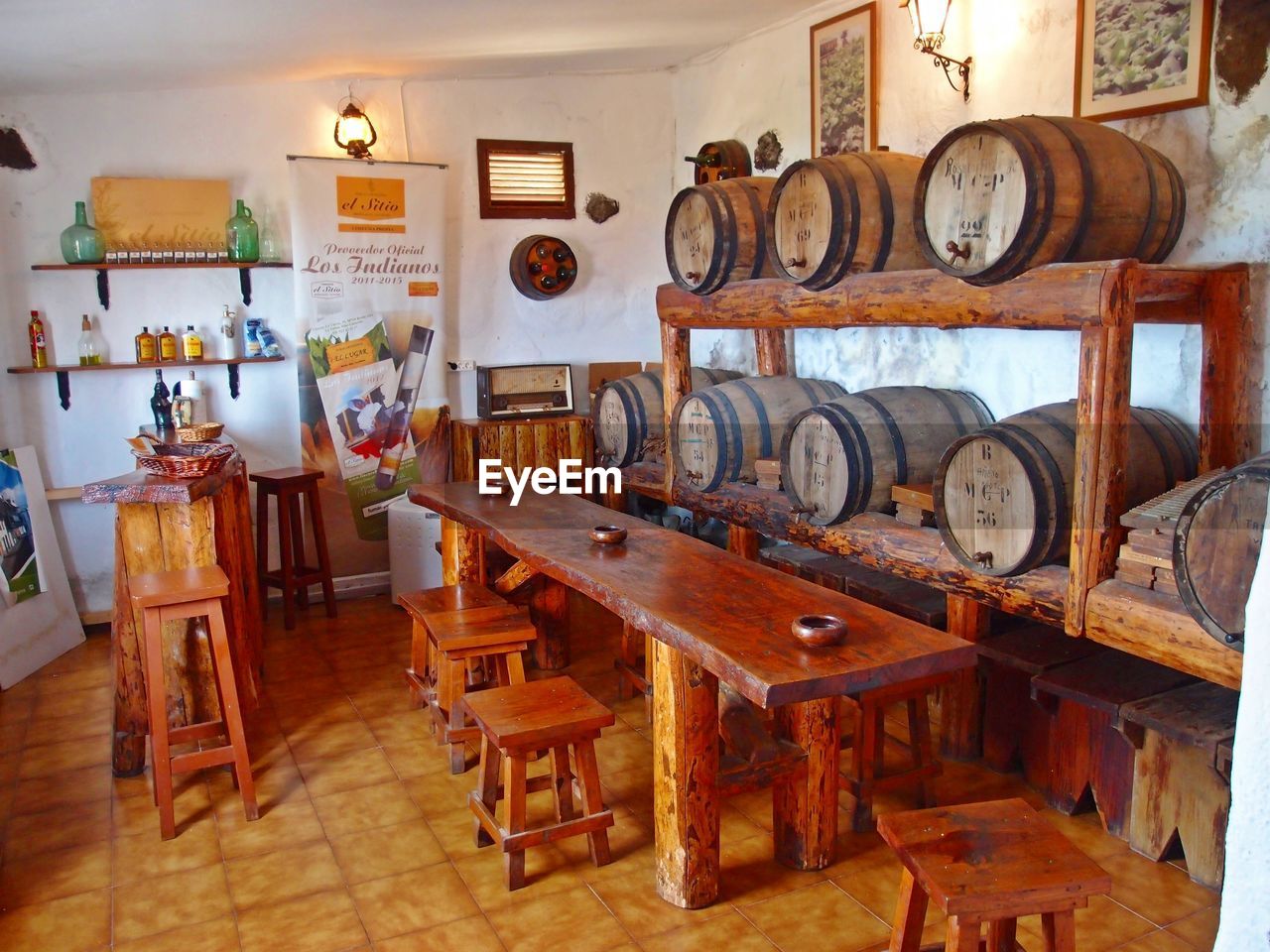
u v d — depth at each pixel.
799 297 3.73
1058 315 2.71
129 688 3.51
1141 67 3.20
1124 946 2.48
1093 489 2.67
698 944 2.54
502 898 2.75
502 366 5.66
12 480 4.71
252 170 5.26
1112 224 2.79
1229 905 1.40
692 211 4.29
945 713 3.56
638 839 3.05
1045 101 3.57
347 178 5.34
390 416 5.59
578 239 6.00
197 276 5.24
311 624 5.21
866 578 4.07
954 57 3.92
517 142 5.78
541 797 3.33
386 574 5.74
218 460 3.64
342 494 5.57
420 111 5.55
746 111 5.34
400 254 5.50
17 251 4.92
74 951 2.56
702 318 4.38
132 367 5.06
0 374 4.84
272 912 2.71
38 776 3.55
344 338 5.44
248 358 5.25
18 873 2.92
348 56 4.64
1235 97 2.96
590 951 2.52
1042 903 1.83
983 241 2.86
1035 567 2.89
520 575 3.94
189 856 3.00
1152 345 3.30
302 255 5.30
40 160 4.90
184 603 3.10
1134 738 2.84
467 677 3.97
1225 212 3.02
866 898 2.73
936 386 4.20
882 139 4.35
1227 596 2.30
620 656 4.64
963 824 2.04
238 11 3.52
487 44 4.67
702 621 2.47
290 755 3.68
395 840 3.07
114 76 4.52
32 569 4.73
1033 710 3.29
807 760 2.81
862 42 4.38
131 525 3.51
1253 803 1.36
